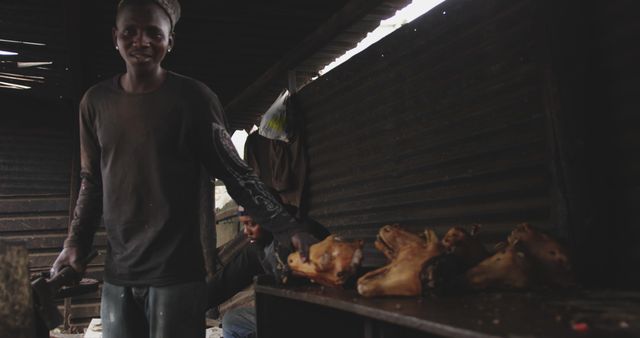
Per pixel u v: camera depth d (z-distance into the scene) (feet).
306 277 7.70
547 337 4.09
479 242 7.09
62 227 20.79
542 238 6.92
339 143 16.88
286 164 19.16
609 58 8.23
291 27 17.78
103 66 21.99
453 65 12.00
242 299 17.47
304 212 18.90
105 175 9.00
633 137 7.91
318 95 17.99
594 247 7.82
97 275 20.90
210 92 9.14
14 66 23.17
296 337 8.23
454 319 4.82
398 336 5.94
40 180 26.99
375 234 15.12
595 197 7.90
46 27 18.86
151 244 8.75
